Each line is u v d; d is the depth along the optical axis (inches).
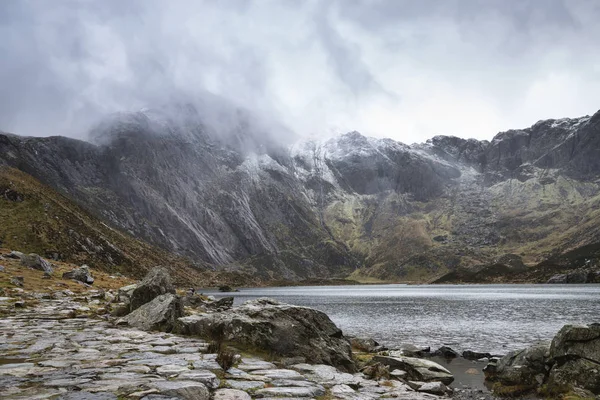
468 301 4697.3
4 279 1608.0
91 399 350.6
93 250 6087.6
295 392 446.0
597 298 4559.5
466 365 1176.8
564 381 764.0
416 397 509.4
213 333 771.4
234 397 404.5
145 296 1062.4
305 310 851.4
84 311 1111.0
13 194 6097.4
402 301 5118.1
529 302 4165.8
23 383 406.3
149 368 494.6
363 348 1253.1
